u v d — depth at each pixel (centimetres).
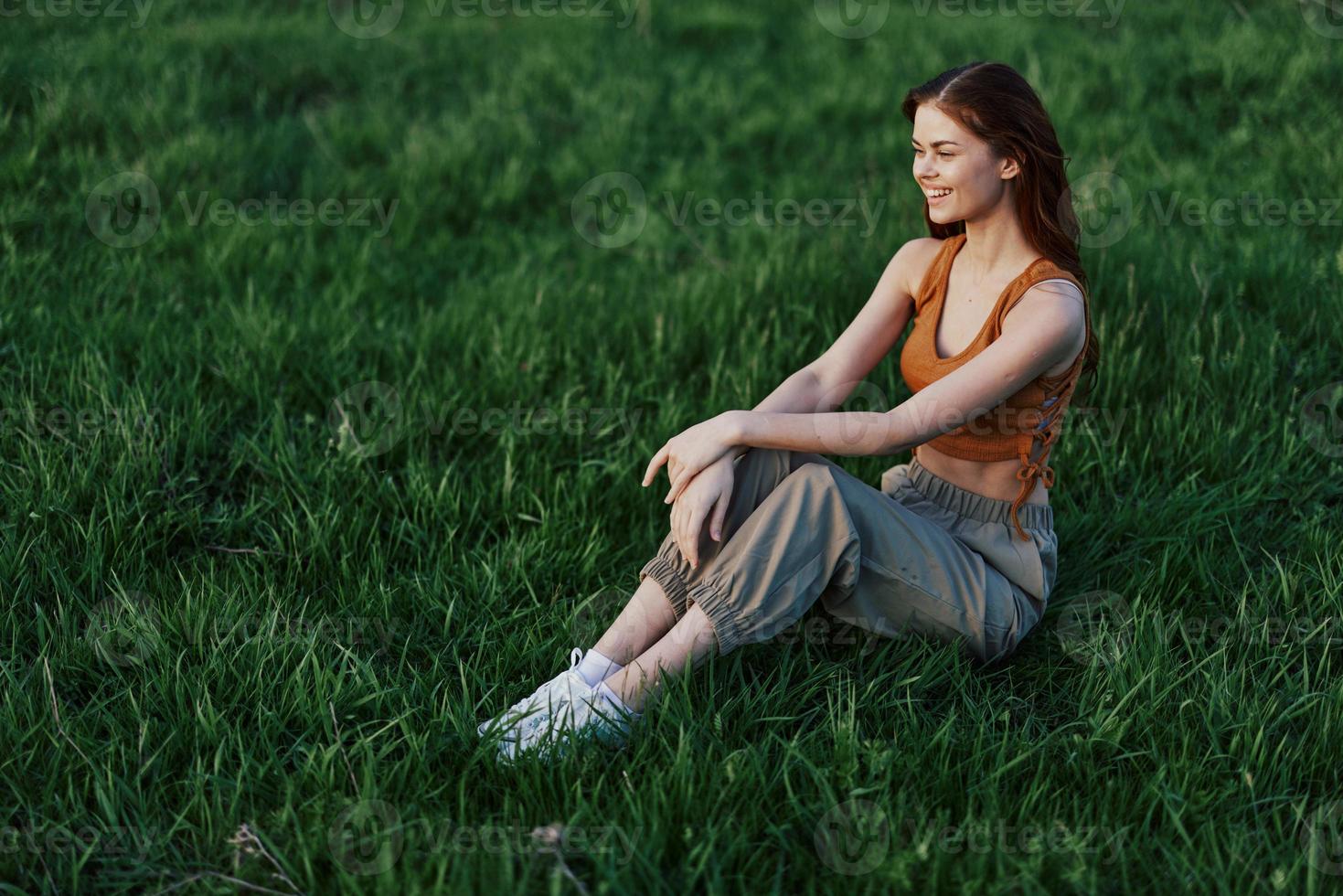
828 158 594
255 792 233
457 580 305
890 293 285
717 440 251
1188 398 371
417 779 234
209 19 691
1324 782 239
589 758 237
